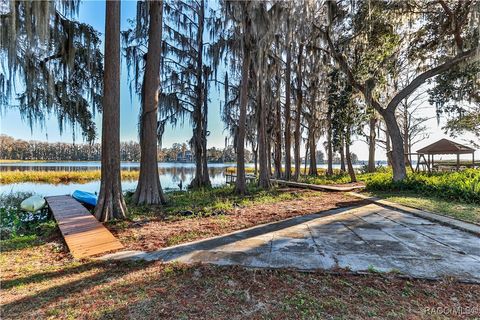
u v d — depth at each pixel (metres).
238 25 9.57
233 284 2.49
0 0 5.52
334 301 2.20
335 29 11.96
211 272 2.75
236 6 8.89
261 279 2.59
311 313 2.03
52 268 2.95
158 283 2.53
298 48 14.87
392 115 10.52
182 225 5.01
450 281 2.50
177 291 2.37
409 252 3.27
